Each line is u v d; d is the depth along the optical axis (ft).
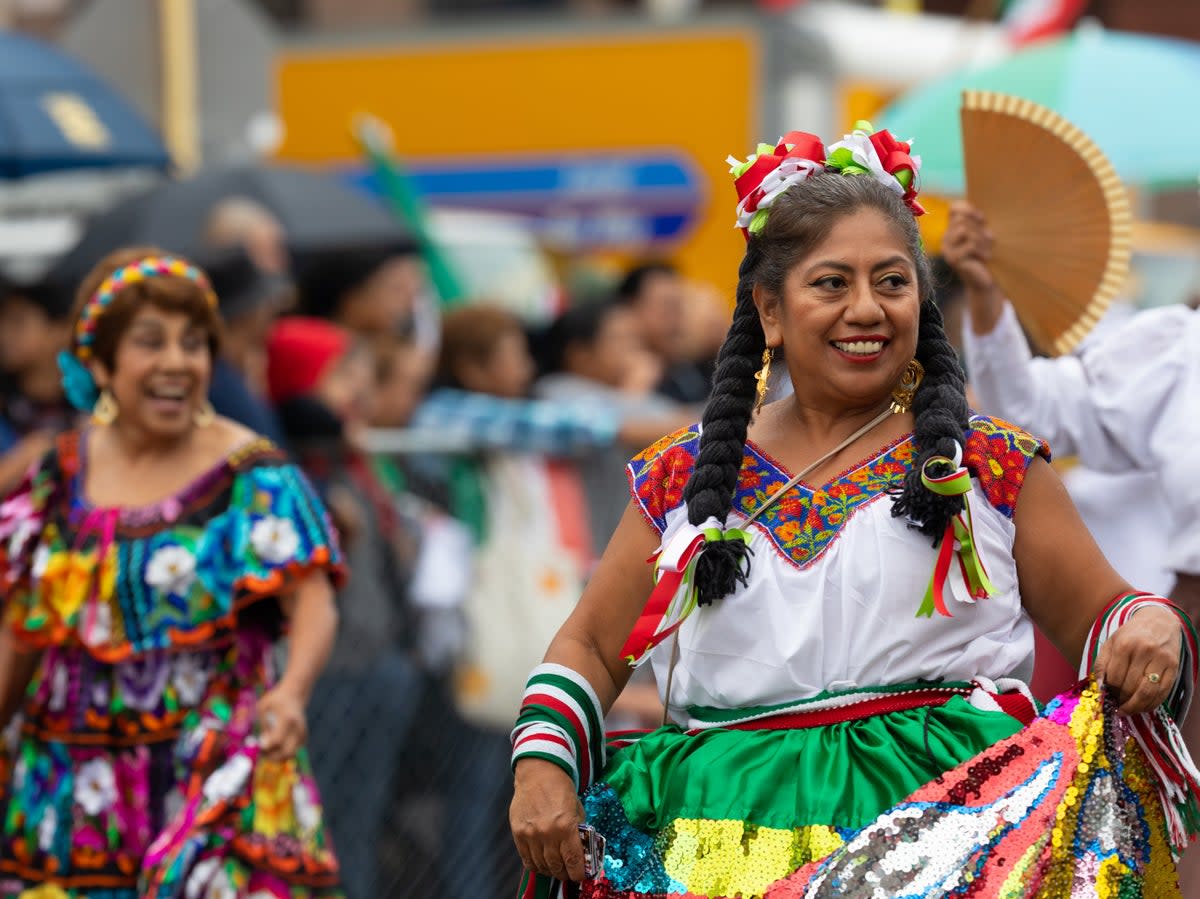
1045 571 32.73
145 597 47.09
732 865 31.63
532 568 62.13
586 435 63.62
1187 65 65.92
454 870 62.39
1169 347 44.27
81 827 46.85
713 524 32.37
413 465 63.00
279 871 46.78
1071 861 30.89
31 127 79.77
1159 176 63.05
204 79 87.66
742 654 32.60
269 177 78.23
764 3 124.26
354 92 126.21
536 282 103.71
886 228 32.42
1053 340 45.14
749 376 33.60
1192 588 43.47
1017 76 65.26
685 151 119.34
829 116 115.24
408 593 62.08
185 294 48.16
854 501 32.50
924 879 30.71
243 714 47.16
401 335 75.15
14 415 68.18
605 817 32.91
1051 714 31.65
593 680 33.73
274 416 61.00
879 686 32.30
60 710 47.32
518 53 122.93
